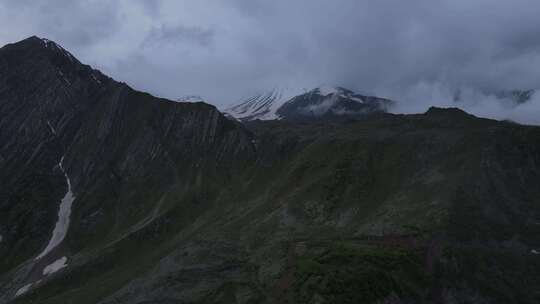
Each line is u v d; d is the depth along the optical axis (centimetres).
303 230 16112
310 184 18412
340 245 13812
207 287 13488
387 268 12369
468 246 13538
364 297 11394
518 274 13062
